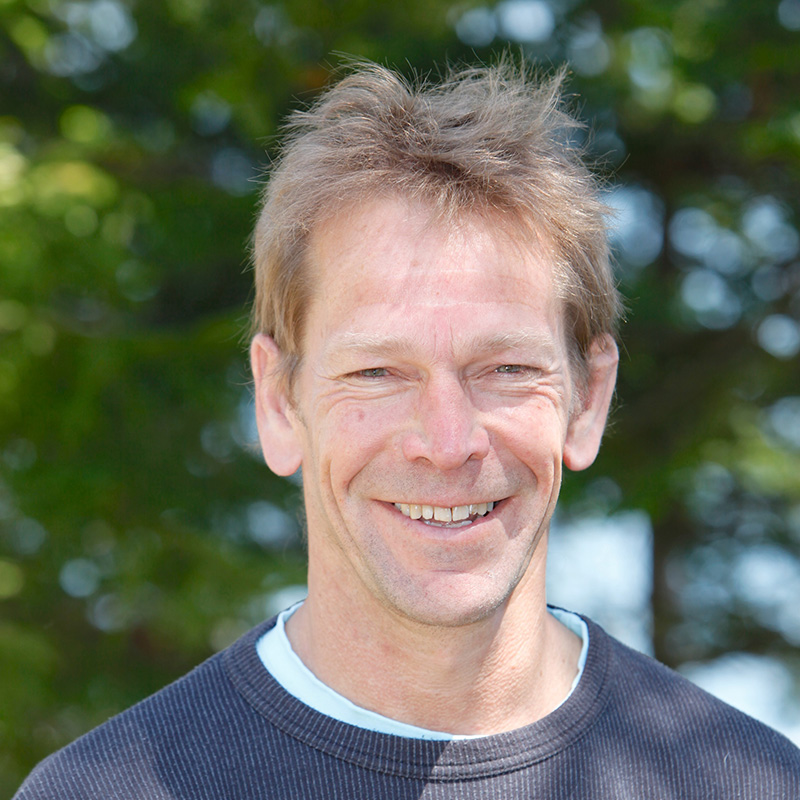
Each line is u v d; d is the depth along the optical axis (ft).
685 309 39.45
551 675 12.69
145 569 32.78
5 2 32.89
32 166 31.04
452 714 11.72
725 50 34.01
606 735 12.00
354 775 10.93
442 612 11.02
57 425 32.50
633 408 38.40
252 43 33.94
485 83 12.64
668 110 35.73
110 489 32.83
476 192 11.10
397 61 33.47
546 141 11.97
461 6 34.94
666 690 12.90
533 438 11.23
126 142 34.17
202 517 35.78
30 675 31.55
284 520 38.99
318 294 11.55
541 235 11.44
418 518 11.28
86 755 11.35
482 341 10.86
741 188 41.11
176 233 35.55
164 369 33.50
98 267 31.04
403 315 10.84
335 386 11.28
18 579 33.32
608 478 37.55
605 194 14.30
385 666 11.63
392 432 11.05
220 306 41.29
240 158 38.58
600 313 12.73
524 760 11.19
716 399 37.22
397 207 11.09
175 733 11.44
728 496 43.52
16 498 32.68
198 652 35.70
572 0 36.60
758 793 11.96
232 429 36.22
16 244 28.86
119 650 35.27
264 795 10.92
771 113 34.17
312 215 11.55
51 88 36.19
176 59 35.76
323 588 11.90
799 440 38.91
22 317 30.89
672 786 11.81
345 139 11.52
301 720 11.26
